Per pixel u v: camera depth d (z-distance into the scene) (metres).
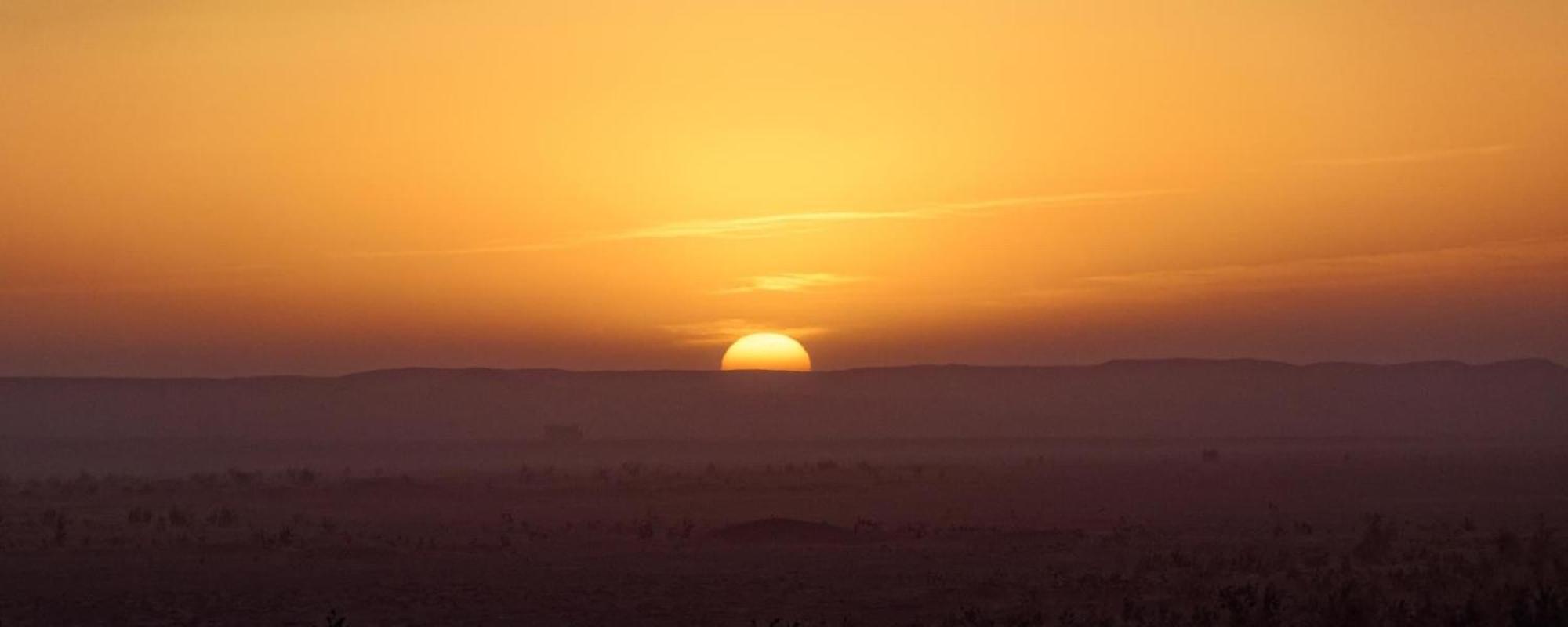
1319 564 129.12
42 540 156.50
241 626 102.31
